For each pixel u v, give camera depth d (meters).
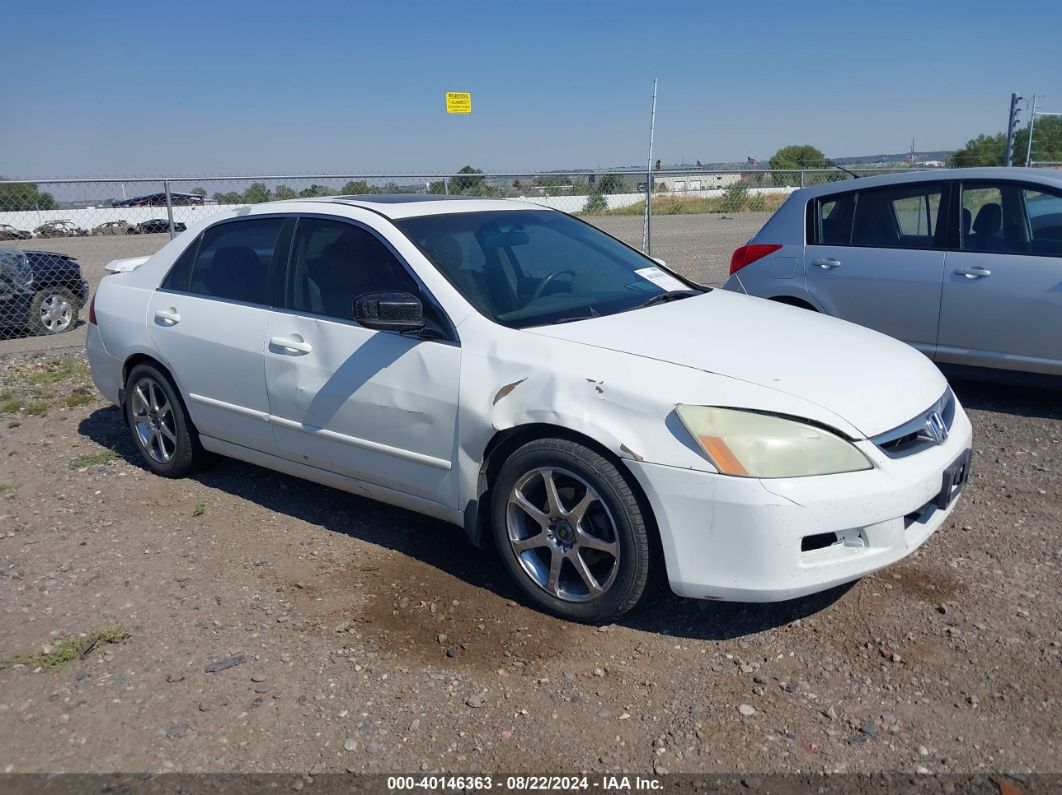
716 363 3.42
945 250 6.26
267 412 4.50
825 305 6.83
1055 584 3.72
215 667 3.34
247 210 4.82
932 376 3.79
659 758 2.80
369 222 4.22
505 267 4.18
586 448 3.39
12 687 3.27
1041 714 2.92
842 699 3.04
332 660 3.37
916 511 3.41
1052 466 5.09
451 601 3.78
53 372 8.52
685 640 3.43
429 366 3.80
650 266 4.80
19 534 4.62
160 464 5.31
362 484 4.23
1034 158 16.33
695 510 3.17
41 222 11.91
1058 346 5.87
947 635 3.38
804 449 3.15
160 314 5.02
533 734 2.93
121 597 3.92
